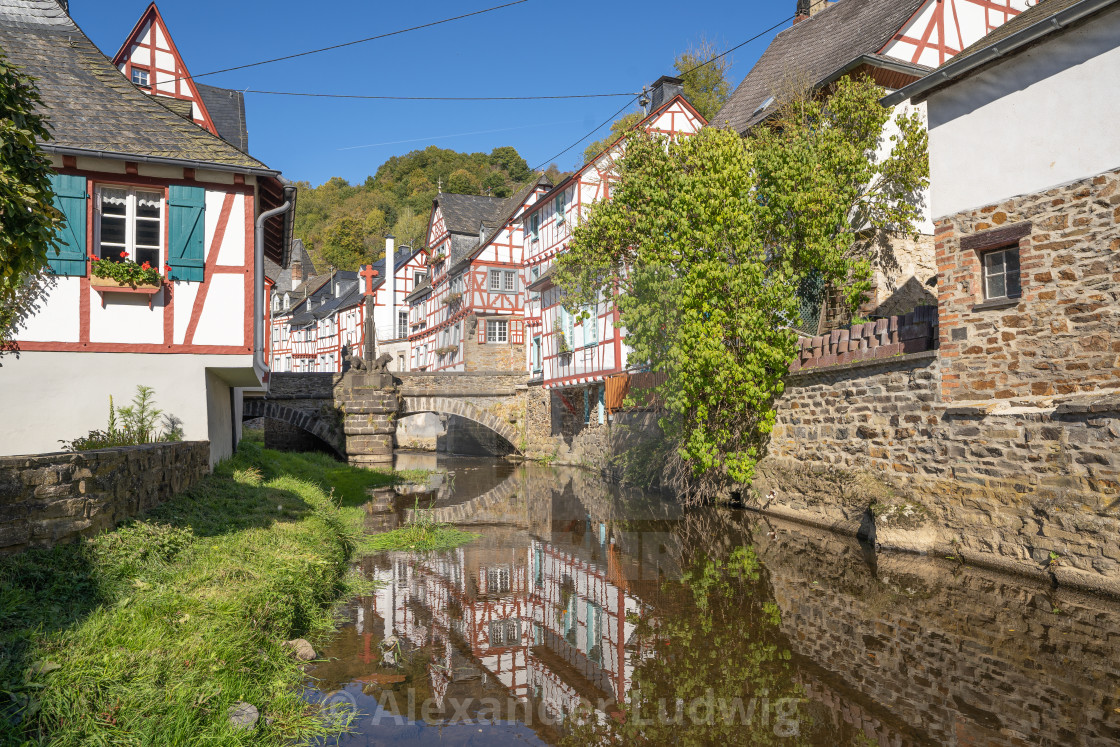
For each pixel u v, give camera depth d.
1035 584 7.20
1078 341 7.33
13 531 4.77
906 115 13.81
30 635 3.81
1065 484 7.09
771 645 5.63
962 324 8.66
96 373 9.25
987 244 8.38
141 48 14.20
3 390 8.84
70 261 9.12
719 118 19.72
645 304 12.50
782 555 9.11
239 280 9.88
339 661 5.46
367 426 23.52
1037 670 4.92
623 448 18.22
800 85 15.04
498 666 5.36
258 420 39.97
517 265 34.16
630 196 13.28
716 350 11.27
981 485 8.20
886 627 6.00
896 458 9.66
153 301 9.53
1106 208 7.10
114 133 9.29
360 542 10.51
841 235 12.26
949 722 4.14
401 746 4.00
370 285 43.69
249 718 3.79
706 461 12.03
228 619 4.71
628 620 6.49
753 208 11.73
